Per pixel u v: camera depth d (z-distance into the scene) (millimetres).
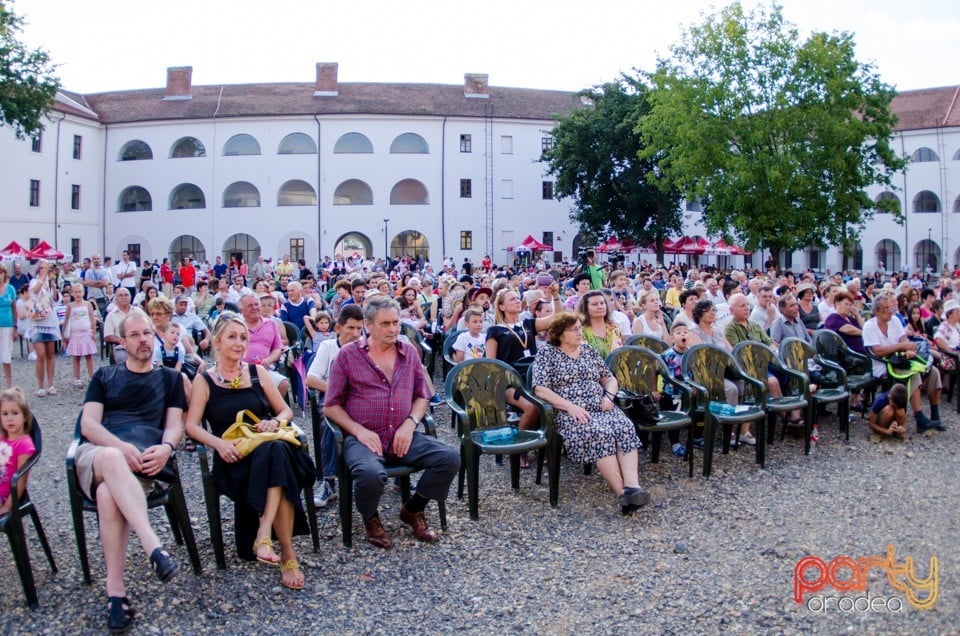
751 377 7684
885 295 9156
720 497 6504
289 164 48062
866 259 54000
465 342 8906
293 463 5094
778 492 6613
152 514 6172
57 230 45969
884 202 34688
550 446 6270
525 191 50969
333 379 5688
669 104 34844
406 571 5086
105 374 5281
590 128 42750
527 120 50562
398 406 5664
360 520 6039
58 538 5648
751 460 7613
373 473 5211
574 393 6594
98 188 49000
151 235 48594
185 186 49094
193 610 4527
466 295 11727
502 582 4918
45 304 11305
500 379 6777
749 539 5566
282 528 4922
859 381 9016
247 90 50656
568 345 6754
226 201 49062
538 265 41531
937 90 53500
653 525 5871
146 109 49188
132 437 5078
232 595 4727
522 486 6863
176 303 12500
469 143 50000
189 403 5465
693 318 8852
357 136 48719
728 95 33906
